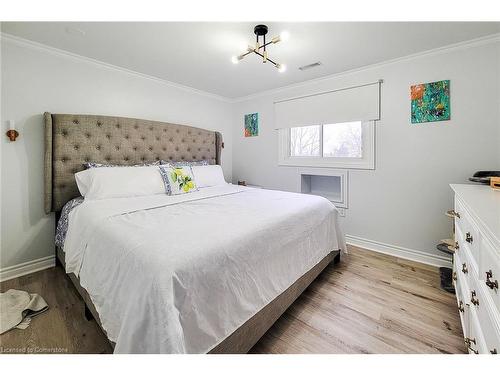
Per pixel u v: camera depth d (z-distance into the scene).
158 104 2.93
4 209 1.96
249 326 1.17
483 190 1.51
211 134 3.55
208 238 1.12
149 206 1.78
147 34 1.85
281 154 3.37
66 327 1.42
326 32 1.83
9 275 2.00
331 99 2.81
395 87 2.38
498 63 1.89
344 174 2.83
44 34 1.86
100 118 2.37
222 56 2.26
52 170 2.12
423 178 2.29
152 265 0.91
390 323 1.48
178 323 0.81
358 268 2.22
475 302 0.97
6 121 1.93
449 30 1.81
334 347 1.29
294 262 1.59
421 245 2.35
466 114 2.04
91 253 1.32
